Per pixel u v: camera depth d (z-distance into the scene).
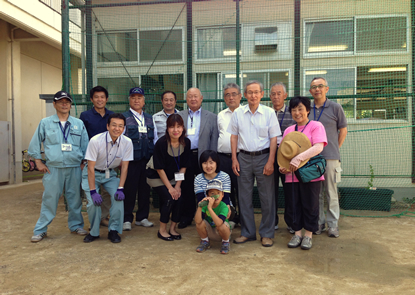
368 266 2.71
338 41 5.62
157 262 2.81
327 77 5.67
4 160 8.46
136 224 4.19
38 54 11.52
